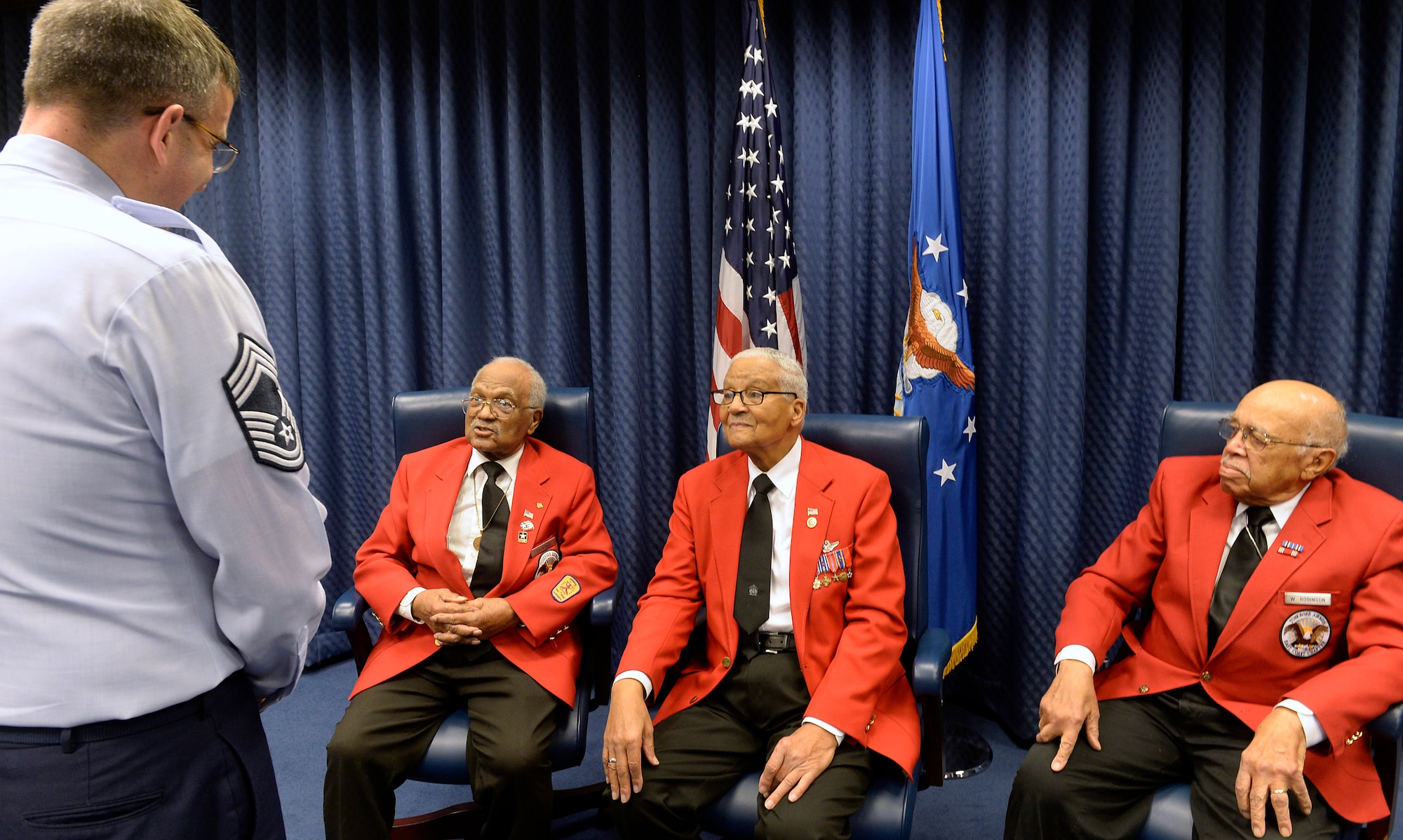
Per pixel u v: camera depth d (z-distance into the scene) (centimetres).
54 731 83
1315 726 129
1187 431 171
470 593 185
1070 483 233
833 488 166
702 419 263
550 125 257
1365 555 141
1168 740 149
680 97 257
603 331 267
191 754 91
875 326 256
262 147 279
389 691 169
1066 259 231
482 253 276
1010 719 243
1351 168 219
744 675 161
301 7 273
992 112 236
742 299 232
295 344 290
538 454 199
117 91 87
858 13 248
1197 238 227
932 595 222
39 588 82
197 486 85
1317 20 222
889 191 250
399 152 273
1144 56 227
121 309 81
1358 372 230
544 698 168
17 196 84
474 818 189
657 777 149
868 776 145
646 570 270
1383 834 132
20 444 80
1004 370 244
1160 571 161
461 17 264
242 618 93
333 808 159
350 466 296
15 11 282
